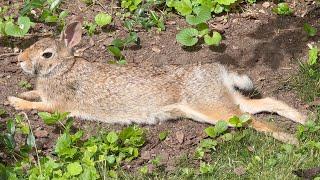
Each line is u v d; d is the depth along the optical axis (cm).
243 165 812
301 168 797
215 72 882
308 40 1016
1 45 995
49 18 1021
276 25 1041
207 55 990
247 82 898
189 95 876
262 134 856
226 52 995
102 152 810
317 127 852
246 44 1007
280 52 995
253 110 902
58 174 769
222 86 878
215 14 1059
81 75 896
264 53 993
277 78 959
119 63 938
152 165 814
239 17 1056
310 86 938
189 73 881
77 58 907
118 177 792
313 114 897
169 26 1038
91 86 893
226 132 858
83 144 829
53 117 850
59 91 902
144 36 1020
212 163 819
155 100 881
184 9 1032
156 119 892
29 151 818
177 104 881
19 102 897
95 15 1052
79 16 1045
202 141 845
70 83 896
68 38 900
